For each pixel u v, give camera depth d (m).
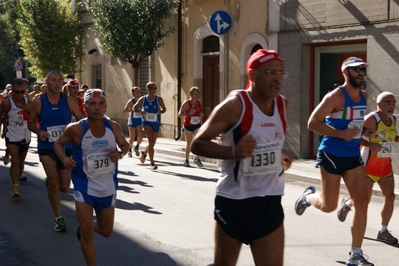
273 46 15.98
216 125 4.05
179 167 14.69
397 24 12.88
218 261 4.27
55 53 26.81
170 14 20.27
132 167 14.53
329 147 6.29
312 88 15.41
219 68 18.45
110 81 25.70
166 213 8.96
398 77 12.91
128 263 6.42
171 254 6.75
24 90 10.22
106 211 5.85
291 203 10.07
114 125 5.89
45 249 6.99
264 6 16.27
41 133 7.51
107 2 19.94
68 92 10.87
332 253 6.86
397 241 7.39
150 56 22.31
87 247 5.60
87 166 5.71
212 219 8.57
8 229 7.94
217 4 18.38
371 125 7.27
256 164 4.12
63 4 27.16
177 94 20.62
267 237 4.19
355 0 13.73
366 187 6.24
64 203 9.69
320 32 14.64
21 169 10.70
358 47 14.24
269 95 4.06
